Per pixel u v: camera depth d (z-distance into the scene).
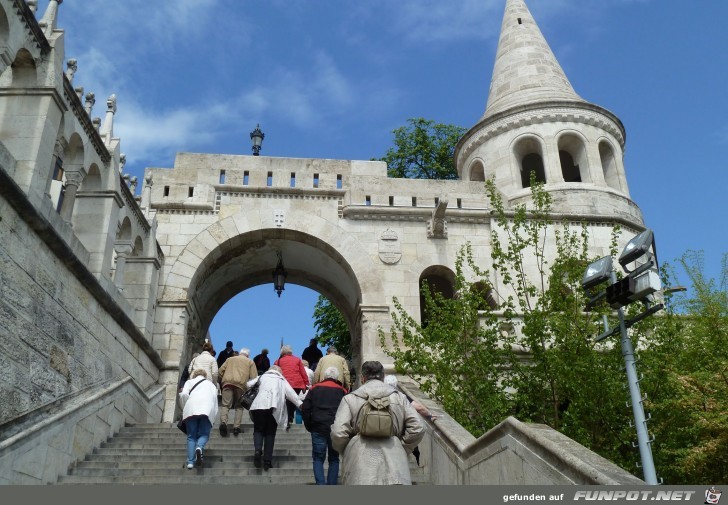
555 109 21.34
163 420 15.14
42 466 8.60
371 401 5.45
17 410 8.52
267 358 16.27
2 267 8.38
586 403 11.12
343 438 5.41
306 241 17.91
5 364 8.28
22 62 10.11
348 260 17.42
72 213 12.32
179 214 17.53
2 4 9.09
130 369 13.52
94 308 11.50
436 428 9.94
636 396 7.95
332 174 18.61
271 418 9.66
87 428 10.28
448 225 18.25
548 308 12.80
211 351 12.13
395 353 13.77
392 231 17.94
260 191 18.03
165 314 16.28
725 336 11.75
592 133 21.28
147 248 15.66
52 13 10.70
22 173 9.43
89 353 11.20
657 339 11.98
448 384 12.06
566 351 11.78
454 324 12.94
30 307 9.07
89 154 12.17
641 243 8.03
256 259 19.31
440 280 20.30
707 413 10.05
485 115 24.08
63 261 10.16
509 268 17.66
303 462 10.06
